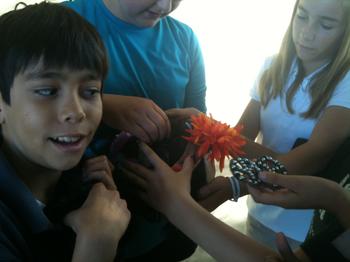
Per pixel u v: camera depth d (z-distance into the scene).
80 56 0.51
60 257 0.59
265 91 1.04
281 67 1.00
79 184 0.64
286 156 0.84
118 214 0.57
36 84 0.50
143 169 0.71
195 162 0.73
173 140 0.75
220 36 2.62
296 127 0.97
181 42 0.89
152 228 0.84
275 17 2.58
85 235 0.53
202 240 0.63
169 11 0.76
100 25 0.79
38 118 0.50
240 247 0.61
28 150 0.54
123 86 0.81
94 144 0.76
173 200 0.66
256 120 1.10
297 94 0.96
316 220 0.76
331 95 0.88
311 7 0.84
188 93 0.97
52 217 0.59
